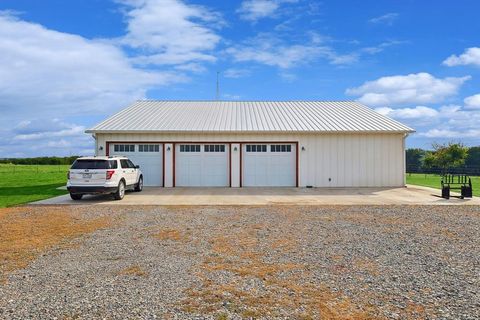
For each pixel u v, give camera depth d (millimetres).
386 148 21016
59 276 6020
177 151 21156
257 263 6699
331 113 24266
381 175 21016
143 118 22734
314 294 5227
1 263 6777
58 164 60500
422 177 33281
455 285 5574
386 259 6934
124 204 14500
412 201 15320
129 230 9641
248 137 21031
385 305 4852
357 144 20969
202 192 18562
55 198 16469
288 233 9203
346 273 6129
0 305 4867
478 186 23469
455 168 35312
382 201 15297
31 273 6188
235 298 5082
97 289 5422
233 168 21062
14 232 9398
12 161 59781
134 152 21125
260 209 13219
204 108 25547
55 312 4652
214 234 9125
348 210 12953
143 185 21156
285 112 24531
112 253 7406
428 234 9086
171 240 8508
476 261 6809
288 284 5617
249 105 26609
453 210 12938
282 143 21047
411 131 20609
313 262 6750
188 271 6250
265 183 21094
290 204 14484
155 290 5375
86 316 4535
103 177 15094
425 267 6449
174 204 14516
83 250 7656
